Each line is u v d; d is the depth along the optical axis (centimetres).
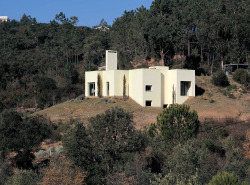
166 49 6431
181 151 2362
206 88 5106
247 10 6300
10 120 2925
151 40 6016
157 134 2831
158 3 6981
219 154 2769
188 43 7500
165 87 4859
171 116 2822
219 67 7081
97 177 2292
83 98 5091
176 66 6769
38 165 2861
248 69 5788
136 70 4794
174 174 2184
